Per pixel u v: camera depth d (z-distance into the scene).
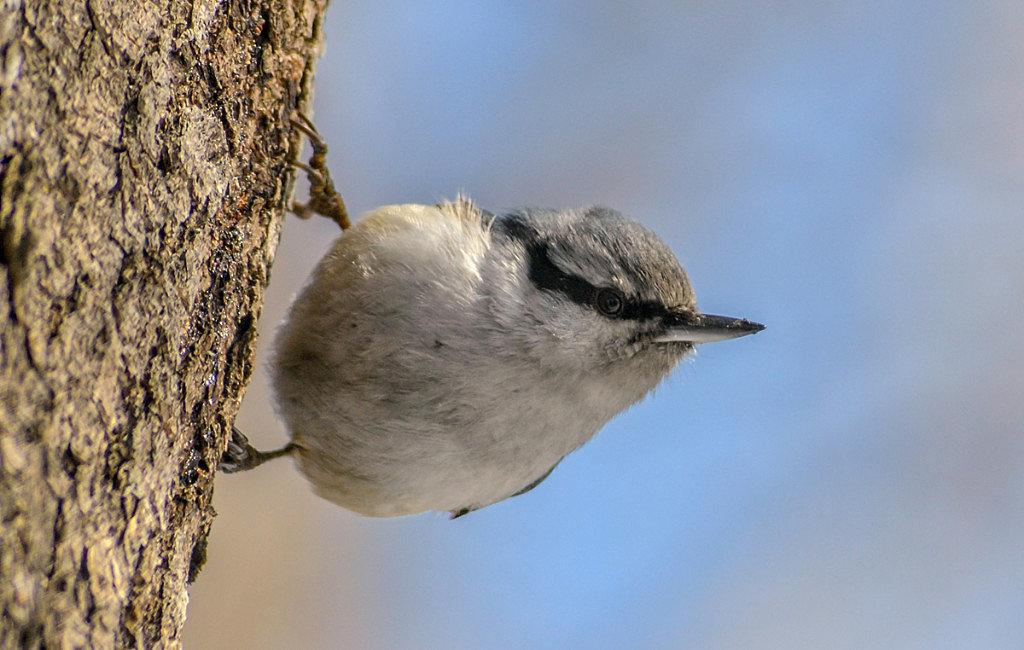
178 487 2.61
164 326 2.61
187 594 2.62
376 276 2.64
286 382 2.65
